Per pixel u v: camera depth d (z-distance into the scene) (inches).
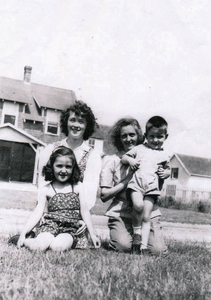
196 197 453.1
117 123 177.0
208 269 134.4
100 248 158.4
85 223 154.6
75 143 169.2
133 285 103.0
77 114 165.5
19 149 471.5
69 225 149.0
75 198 151.6
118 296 93.0
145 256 145.4
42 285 96.9
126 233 157.1
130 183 155.7
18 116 460.1
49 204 151.6
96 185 162.7
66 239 142.8
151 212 160.7
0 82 455.2
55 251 139.5
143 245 151.1
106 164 165.9
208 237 233.9
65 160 152.1
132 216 155.1
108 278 108.0
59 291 94.0
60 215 147.2
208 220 321.4
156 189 155.3
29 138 462.9
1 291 92.0
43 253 134.4
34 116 462.0
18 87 464.4
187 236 231.1
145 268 123.2
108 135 180.2
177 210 398.6
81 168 163.6
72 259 127.3
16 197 327.0
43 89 469.7
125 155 162.4
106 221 252.5
